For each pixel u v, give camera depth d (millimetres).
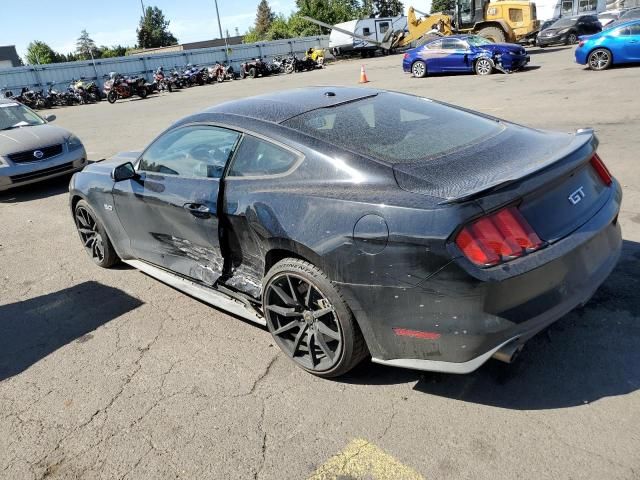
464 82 16188
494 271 2242
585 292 2531
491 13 24125
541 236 2381
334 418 2654
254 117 3234
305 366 3012
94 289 4512
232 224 3189
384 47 33250
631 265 3715
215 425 2703
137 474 2449
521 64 17375
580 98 10750
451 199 2285
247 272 3363
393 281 2420
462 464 2275
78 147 8852
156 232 3943
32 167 8164
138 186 3945
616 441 2285
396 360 2609
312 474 2332
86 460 2570
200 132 3510
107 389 3111
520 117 9539
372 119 3121
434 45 19016
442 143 2859
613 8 38844
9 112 9273
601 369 2740
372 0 62844
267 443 2543
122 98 29000
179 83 31250
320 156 2799
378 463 2344
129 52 90625
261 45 39844
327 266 2625
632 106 9281
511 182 2299
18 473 2533
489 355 2338
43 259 5395
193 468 2445
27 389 3207
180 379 3123
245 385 3002
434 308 2355
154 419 2803
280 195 2857
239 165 3182
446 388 2762
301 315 2979
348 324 2682
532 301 2357
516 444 2340
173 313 3945
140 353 3451
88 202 4637
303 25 56250
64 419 2889
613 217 2744
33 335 3857
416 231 2314
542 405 2555
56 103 29750
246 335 3539
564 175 2496
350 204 2555
